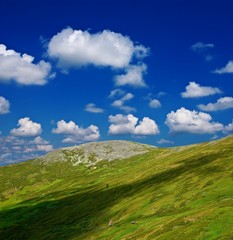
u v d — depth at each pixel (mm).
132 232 78625
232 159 123312
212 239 51688
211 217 60062
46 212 180125
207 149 165500
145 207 105062
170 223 67938
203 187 96750
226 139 172500
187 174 125438
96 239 88812
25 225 165750
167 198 102750
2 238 155500
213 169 116562
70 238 111812
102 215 125438
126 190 148375
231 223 55531
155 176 149125
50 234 129000
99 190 181250
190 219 64812
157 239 61094
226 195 81750
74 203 176000
